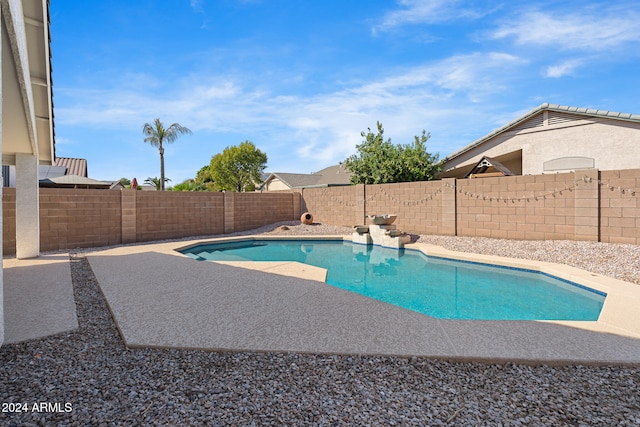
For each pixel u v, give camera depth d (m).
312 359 3.11
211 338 3.53
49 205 9.92
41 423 2.17
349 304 4.69
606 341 3.48
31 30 5.27
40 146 9.13
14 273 6.66
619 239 8.29
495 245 9.81
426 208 12.59
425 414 2.32
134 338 3.51
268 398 2.49
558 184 9.37
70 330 3.79
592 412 2.36
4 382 2.68
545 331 3.75
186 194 13.24
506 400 2.50
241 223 15.20
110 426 2.16
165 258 8.45
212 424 2.19
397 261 9.48
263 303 4.72
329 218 16.34
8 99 5.51
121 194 11.41
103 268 7.14
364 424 2.20
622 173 8.26
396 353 3.19
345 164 20.98
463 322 4.03
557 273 6.85
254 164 40.62
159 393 2.55
